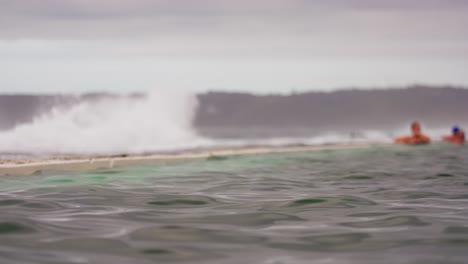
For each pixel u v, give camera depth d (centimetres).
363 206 1009
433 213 936
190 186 1298
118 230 777
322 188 1285
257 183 1377
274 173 1639
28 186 1255
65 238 725
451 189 1269
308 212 938
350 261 622
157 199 1073
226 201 1058
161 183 1354
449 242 715
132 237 734
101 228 790
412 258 634
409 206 1011
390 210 963
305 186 1326
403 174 1631
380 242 714
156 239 724
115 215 897
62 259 620
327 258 635
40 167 1564
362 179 1494
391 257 639
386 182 1422
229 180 1441
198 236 745
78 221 841
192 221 849
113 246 684
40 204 998
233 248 680
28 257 627
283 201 1058
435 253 657
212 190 1230
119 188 1236
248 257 639
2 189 1201
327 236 749
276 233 766
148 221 847
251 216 895
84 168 1666
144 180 1414
